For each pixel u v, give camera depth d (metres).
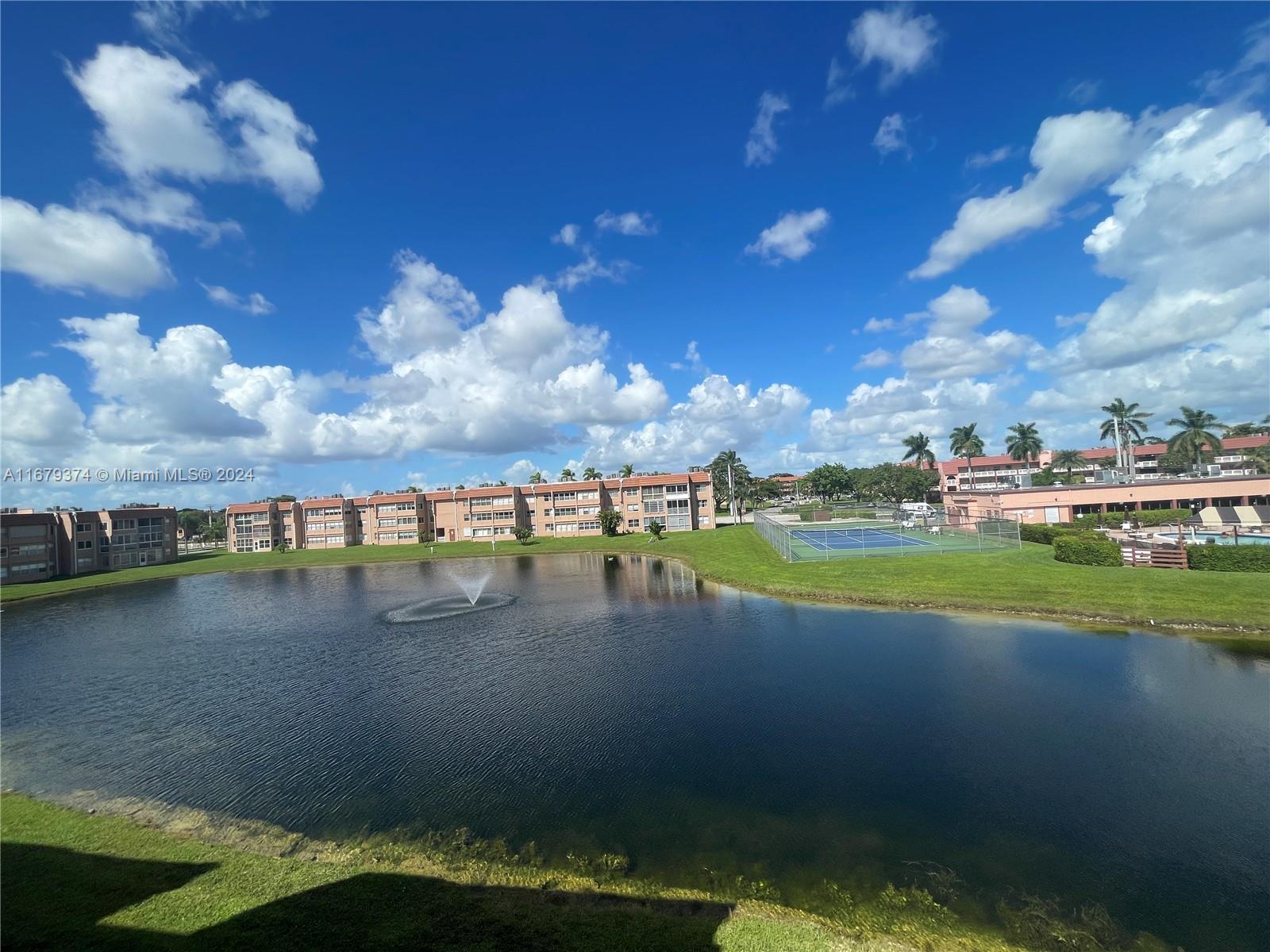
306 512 112.00
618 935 8.39
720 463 131.25
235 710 21.91
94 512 89.12
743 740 16.41
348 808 13.72
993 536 47.84
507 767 15.55
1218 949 8.42
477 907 9.27
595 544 83.31
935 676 20.67
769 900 9.66
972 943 8.55
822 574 39.28
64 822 13.27
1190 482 57.03
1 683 27.39
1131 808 12.18
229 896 9.58
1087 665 20.89
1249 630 23.53
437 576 63.16
